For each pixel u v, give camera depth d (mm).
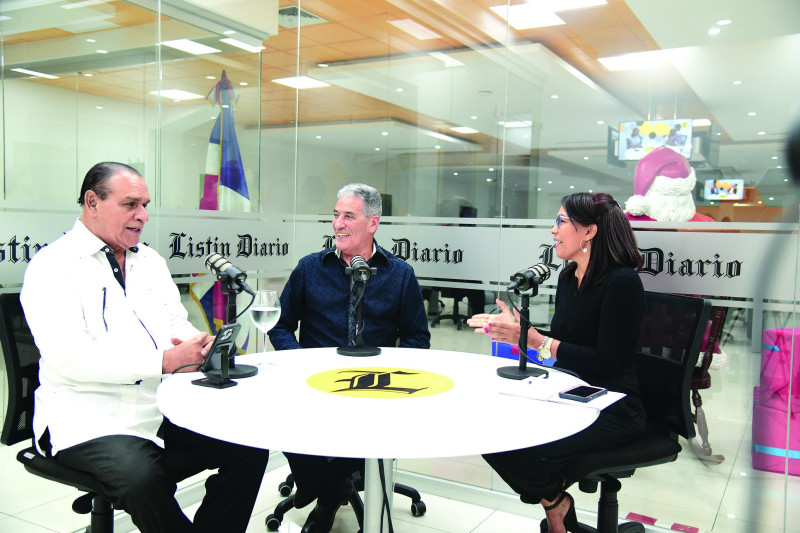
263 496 2855
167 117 2744
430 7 2877
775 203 2262
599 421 1894
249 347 3188
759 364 2326
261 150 3271
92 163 2428
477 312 2922
